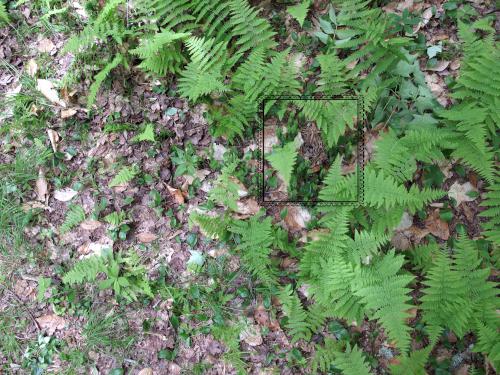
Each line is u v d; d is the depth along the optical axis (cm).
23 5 134
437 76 116
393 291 94
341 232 102
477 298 99
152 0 120
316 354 104
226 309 111
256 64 113
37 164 124
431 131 109
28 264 119
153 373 109
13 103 128
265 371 106
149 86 126
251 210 115
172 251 117
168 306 113
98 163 124
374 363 103
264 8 127
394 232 109
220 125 118
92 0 131
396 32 118
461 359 101
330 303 103
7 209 121
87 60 128
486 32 117
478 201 110
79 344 113
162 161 122
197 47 113
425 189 102
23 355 113
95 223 119
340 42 120
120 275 116
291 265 112
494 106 106
